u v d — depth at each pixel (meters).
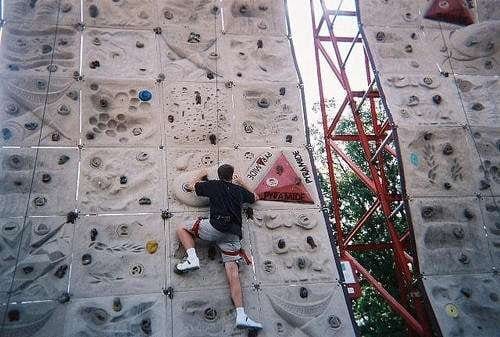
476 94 6.41
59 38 5.84
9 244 4.72
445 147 5.96
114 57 5.91
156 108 5.73
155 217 5.14
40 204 4.96
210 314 4.74
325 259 5.25
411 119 6.06
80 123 5.45
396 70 6.39
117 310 4.62
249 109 5.95
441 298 5.16
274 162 5.68
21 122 5.29
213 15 6.47
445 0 6.95
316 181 5.70
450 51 6.66
